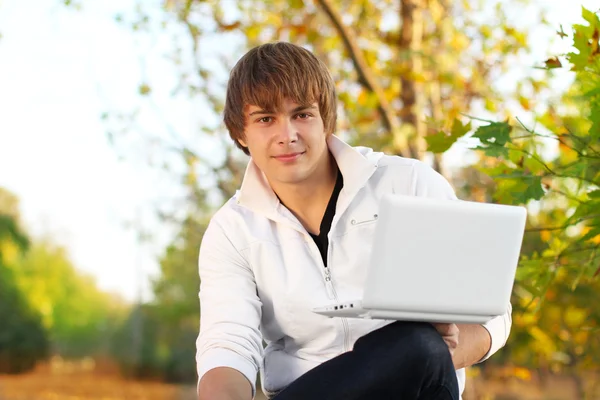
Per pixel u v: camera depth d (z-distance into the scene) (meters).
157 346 30.53
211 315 2.78
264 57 2.70
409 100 7.64
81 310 45.22
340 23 7.05
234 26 8.15
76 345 40.84
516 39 7.60
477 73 7.73
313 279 2.77
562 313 6.91
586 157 2.99
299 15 8.36
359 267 2.74
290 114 2.65
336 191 2.81
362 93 7.29
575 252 3.14
